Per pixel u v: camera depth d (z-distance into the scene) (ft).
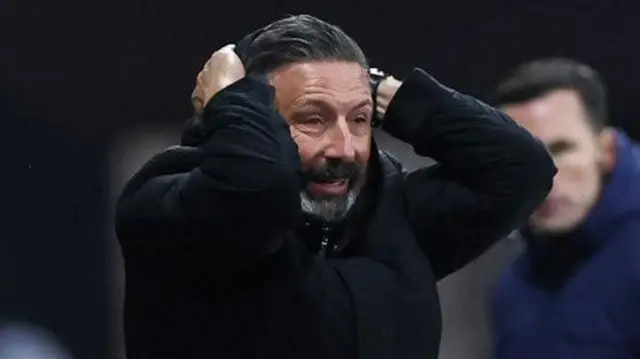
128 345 25.31
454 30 60.64
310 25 24.81
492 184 25.30
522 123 37.11
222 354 24.34
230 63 24.61
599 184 36.11
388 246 24.97
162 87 61.16
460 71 60.80
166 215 23.53
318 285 24.22
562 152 36.22
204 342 24.44
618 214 35.60
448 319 62.08
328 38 24.52
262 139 23.22
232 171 22.95
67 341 61.46
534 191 25.50
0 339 50.42
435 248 25.94
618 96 61.16
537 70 37.47
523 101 37.14
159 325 24.75
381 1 60.13
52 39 60.54
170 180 24.06
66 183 61.46
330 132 24.22
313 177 24.32
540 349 36.50
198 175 23.35
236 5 60.39
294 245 24.38
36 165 61.21
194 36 60.70
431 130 25.58
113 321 62.23
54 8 60.39
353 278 24.43
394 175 26.02
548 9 60.80
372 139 25.44
